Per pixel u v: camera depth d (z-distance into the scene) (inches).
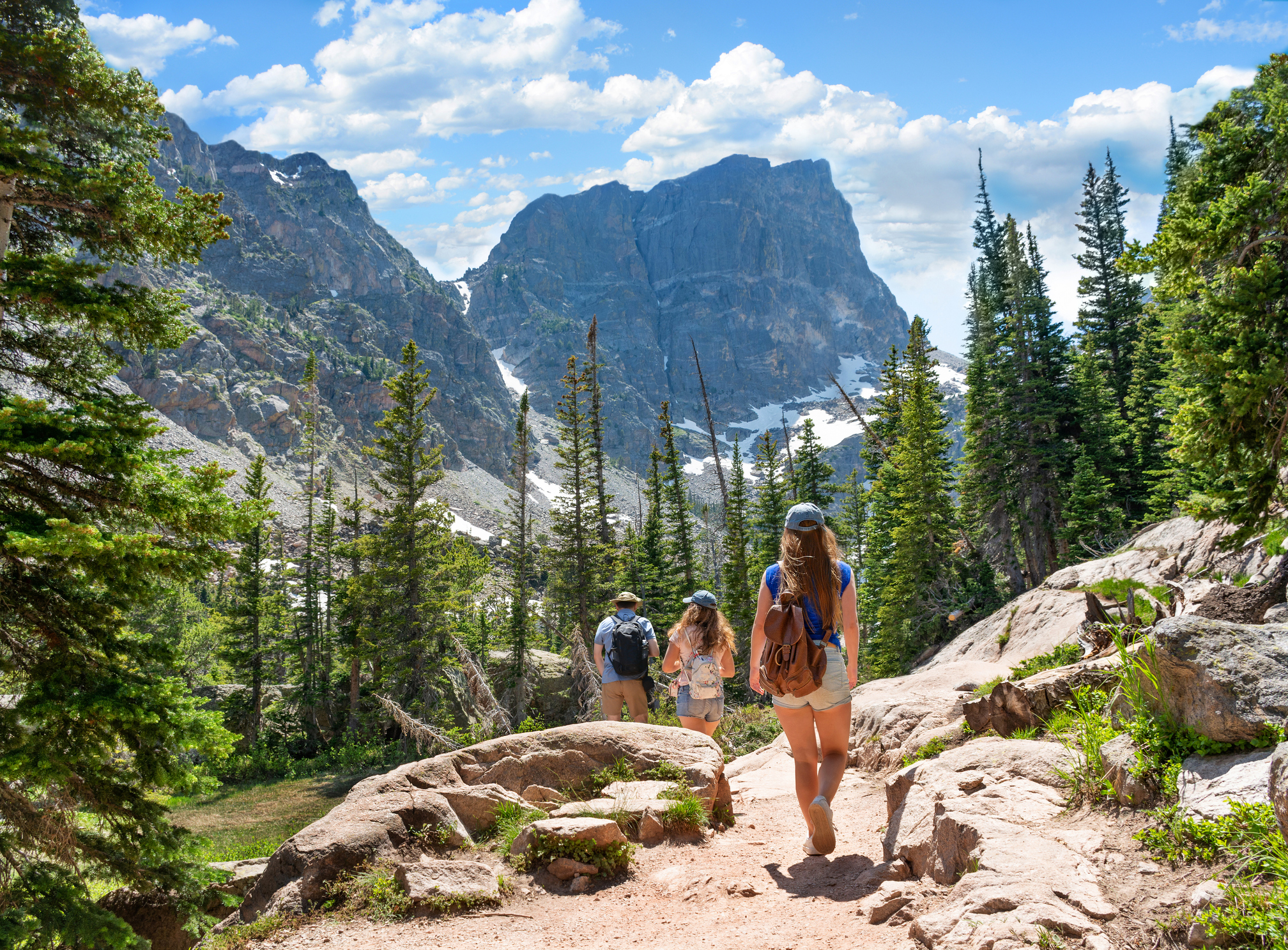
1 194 390.9
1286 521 357.7
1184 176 413.4
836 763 174.1
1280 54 381.1
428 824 191.2
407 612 1812.3
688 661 272.1
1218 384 361.4
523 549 2192.4
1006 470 1696.6
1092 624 303.1
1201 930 98.8
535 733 232.1
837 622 171.0
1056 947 102.7
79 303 386.6
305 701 2175.2
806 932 136.5
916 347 1782.7
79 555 331.3
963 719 260.4
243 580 2052.2
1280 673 130.0
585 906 164.1
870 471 2034.9
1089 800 145.7
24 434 355.3
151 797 406.9
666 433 2263.8
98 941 351.3
